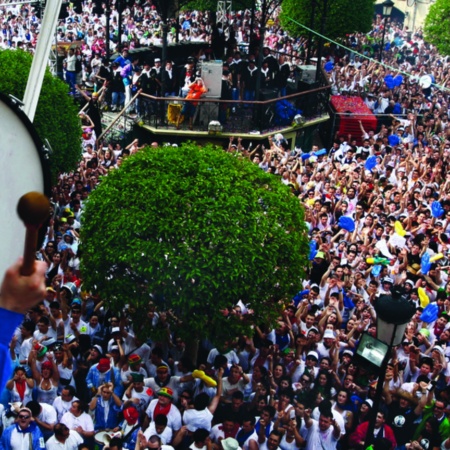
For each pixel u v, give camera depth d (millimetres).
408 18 55094
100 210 10625
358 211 16750
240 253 10156
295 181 18438
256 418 9797
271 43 38344
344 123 26422
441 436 9875
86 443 9328
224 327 10375
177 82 24547
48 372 10062
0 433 9266
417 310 13242
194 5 32812
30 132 2256
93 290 10867
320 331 11891
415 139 24359
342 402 10109
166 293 10180
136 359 10328
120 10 28734
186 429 9711
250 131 23016
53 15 5426
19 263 1728
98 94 23984
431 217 16688
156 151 11344
